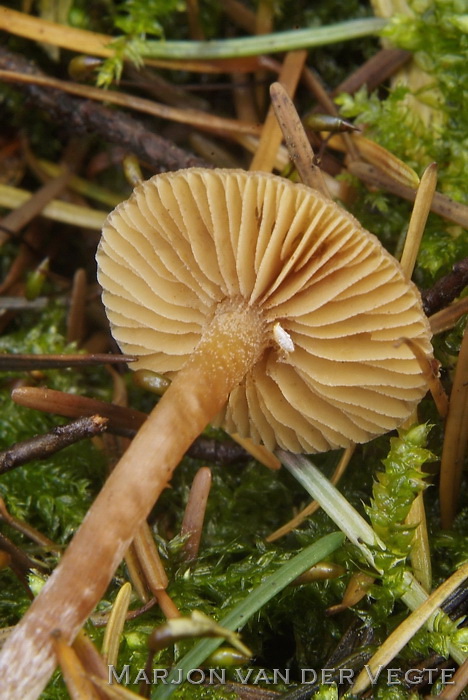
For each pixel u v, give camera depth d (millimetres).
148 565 141
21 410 156
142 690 135
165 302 148
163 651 140
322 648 146
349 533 144
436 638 139
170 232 143
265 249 141
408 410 146
